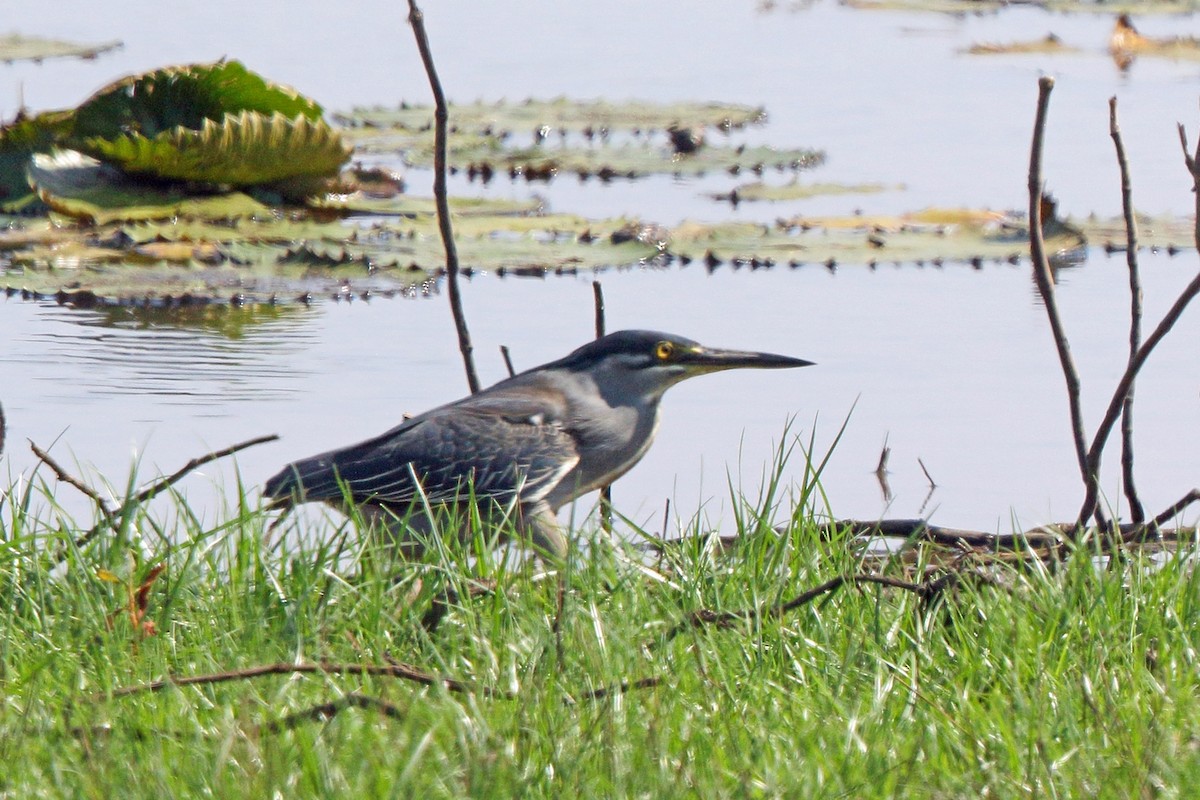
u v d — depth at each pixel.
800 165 22.55
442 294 17.09
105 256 17.69
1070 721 7.06
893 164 22.41
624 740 6.78
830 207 20.45
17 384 14.05
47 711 7.18
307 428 13.08
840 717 7.25
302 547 9.05
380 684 7.48
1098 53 29.69
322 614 8.48
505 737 6.82
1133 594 8.65
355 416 13.36
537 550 10.11
